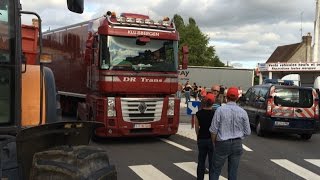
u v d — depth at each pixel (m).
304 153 13.10
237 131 7.56
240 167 10.72
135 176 9.48
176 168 10.31
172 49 13.94
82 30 16.92
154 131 13.77
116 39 13.23
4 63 4.50
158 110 13.75
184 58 14.77
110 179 4.50
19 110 4.57
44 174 4.11
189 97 33.41
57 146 4.43
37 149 4.35
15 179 4.15
